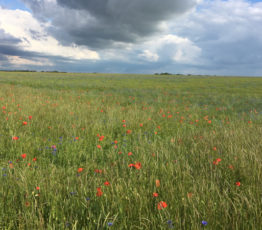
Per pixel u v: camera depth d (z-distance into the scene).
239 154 3.03
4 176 2.34
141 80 42.38
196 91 22.64
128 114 7.23
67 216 1.70
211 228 1.54
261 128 4.88
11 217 1.70
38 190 2.04
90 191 2.03
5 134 4.36
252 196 1.89
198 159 3.02
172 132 5.47
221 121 6.76
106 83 30.98
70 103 9.27
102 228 1.55
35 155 3.47
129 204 1.78
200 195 1.97
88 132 4.91
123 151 3.71
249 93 20.45
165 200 1.89
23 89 15.63
